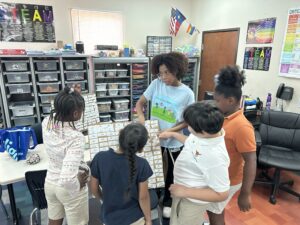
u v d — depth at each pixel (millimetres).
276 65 3059
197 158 1026
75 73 3340
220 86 1181
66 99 1183
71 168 1151
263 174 2738
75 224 1389
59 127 1221
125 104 3891
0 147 1832
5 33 3326
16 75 3049
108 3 3896
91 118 2105
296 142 2598
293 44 2803
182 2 4480
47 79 3207
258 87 3359
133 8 4105
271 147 2719
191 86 4551
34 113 3246
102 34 3973
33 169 1658
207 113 978
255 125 2857
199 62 4531
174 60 1520
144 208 1189
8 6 3258
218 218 1405
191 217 1180
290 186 2652
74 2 3656
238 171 1288
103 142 1439
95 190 1207
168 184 1748
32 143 1916
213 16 4078
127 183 1091
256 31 3299
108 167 1093
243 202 1257
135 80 3939
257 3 3250
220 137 1016
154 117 1738
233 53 3752
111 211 1163
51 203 1399
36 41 3531
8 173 1599
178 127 1593
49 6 3502
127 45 3961
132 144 1039
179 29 4527
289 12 2814
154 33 4379
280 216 2170
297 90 2836
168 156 1677
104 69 3725
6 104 3037
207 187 1038
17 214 1983
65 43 3727
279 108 3033
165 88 1661
